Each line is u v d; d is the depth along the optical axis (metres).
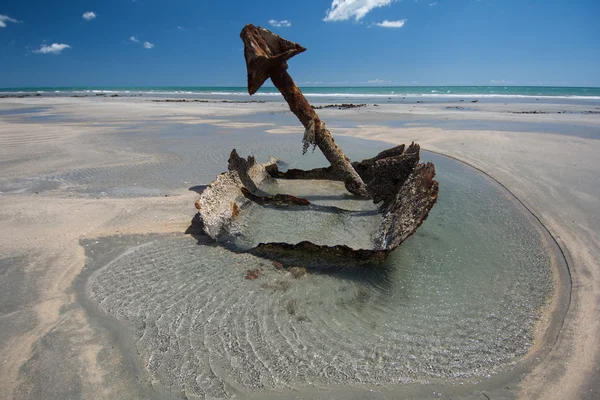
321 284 3.43
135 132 13.35
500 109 24.89
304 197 6.20
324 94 66.81
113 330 2.82
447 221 4.89
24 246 4.20
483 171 7.55
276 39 5.84
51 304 3.15
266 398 2.20
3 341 2.68
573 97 46.69
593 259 3.81
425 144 10.70
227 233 4.55
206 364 2.47
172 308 3.09
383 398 2.21
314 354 2.57
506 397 2.21
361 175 7.00
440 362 2.50
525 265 3.76
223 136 12.43
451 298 3.23
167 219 5.03
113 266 3.81
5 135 12.08
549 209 5.25
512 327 2.85
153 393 2.24
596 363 2.46
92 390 2.26
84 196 5.98
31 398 2.21
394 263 3.78
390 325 2.88
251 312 3.04
